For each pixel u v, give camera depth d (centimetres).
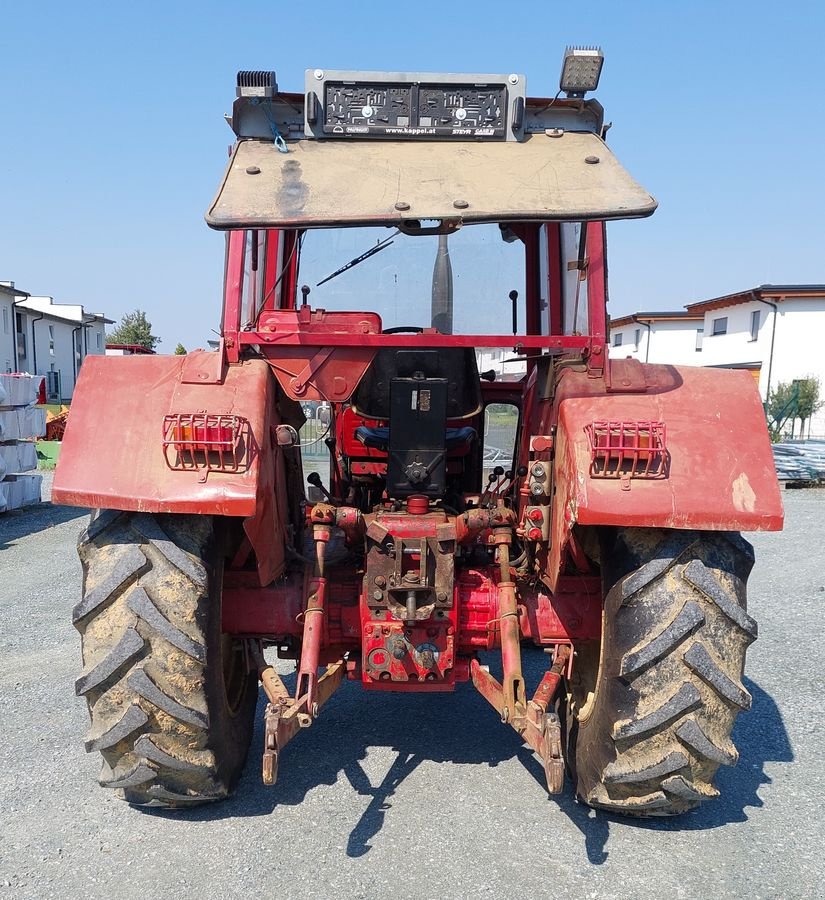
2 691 452
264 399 285
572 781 339
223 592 326
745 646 275
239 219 261
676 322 3641
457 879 272
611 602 276
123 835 300
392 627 311
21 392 1132
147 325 7131
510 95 304
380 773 352
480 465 421
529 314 410
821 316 2697
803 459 1467
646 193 275
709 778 284
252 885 269
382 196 273
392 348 378
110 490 267
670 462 264
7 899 262
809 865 284
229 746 312
